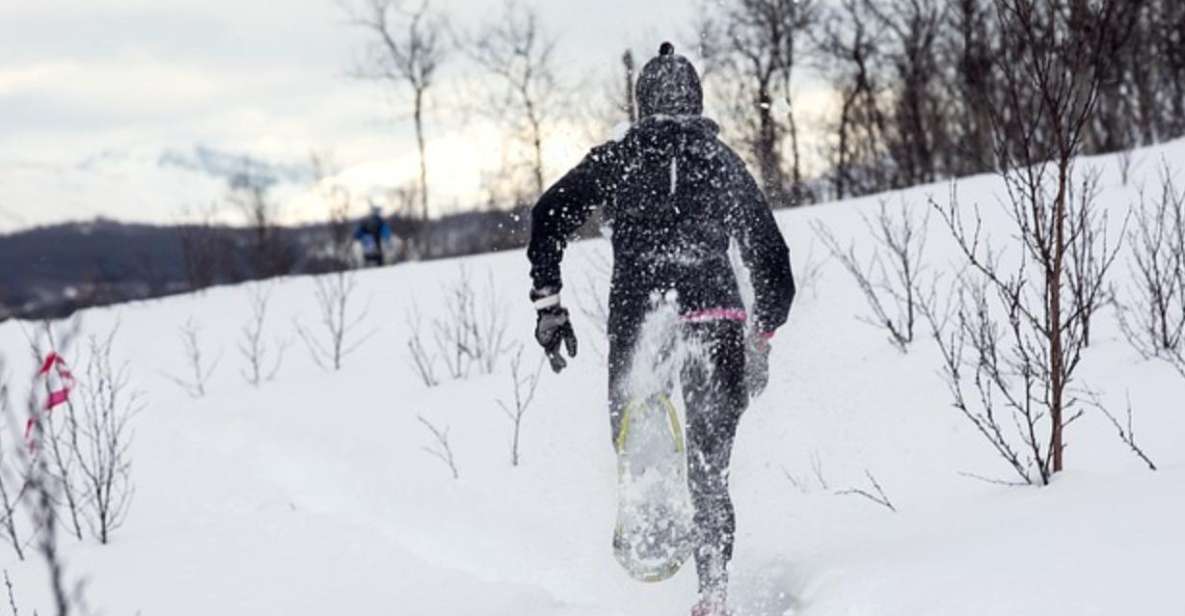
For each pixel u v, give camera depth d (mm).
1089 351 10609
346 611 7707
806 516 8398
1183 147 18031
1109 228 13875
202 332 20750
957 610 5762
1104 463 8156
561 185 7551
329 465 11750
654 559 7359
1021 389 9984
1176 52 26328
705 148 7438
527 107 34688
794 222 18875
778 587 7246
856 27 37531
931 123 33531
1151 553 5855
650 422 7324
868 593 6281
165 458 12773
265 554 9078
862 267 15312
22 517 10898
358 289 22219
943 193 18500
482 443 11586
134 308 24766
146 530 10273
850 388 10852
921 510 7969
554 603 7762
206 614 7750
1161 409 8852
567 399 12578
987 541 6562
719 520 7070
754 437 10047
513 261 22078
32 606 8109
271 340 19266
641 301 7266
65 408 15086
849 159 37531
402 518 9961
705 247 7281
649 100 7691
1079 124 8203
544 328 7633
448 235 38906
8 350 17594
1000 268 13883
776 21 36906
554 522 9281
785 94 36188
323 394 14930
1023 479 8164
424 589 8109
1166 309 10781
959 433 9352
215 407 14914
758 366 7770
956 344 11656
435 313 18891
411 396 14016
